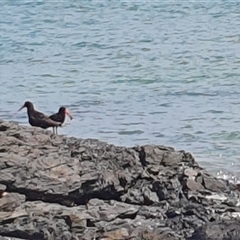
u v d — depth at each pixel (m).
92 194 17.34
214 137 25.86
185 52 46.28
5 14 67.56
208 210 17.22
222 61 42.66
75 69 41.25
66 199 16.98
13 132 19.12
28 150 18.11
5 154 17.58
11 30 58.56
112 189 17.58
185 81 36.81
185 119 28.39
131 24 59.78
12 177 16.89
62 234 15.67
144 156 19.36
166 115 29.14
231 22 59.03
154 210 17.08
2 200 16.42
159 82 36.69
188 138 25.81
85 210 16.50
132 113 29.53
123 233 15.70
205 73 38.81
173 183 18.16
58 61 44.50
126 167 18.77
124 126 27.36
